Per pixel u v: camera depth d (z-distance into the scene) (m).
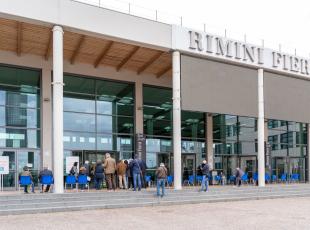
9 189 20.27
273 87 24.92
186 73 20.81
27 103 21.45
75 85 22.95
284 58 24.86
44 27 18.19
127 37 18.95
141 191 17.48
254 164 29.42
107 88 24.09
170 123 26.30
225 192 19.12
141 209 14.59
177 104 20.23
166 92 26.44
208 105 21.55
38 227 10.34
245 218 12.12
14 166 20.59
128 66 24.02
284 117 25.42
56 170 16.42
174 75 20.41
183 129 26.56
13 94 21.12
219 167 27.75
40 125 21.53
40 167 21.27
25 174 17.67
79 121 22.73
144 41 19.47
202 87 21.38
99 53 21.81
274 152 30.72
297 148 32.28
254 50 23.45
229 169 28.22
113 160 19.25
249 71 23.69
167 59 22.95
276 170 30.72
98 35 18.34
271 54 24.27
